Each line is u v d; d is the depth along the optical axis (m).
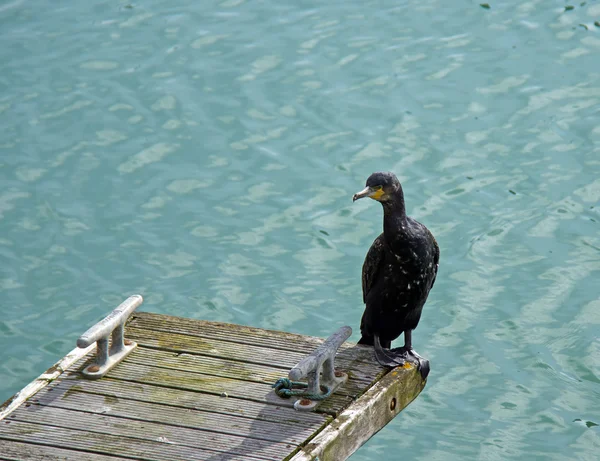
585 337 12.53
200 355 9.51
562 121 17.05
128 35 20.03
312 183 15.62
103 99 17.84
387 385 9.07
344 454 8.50
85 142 16.67
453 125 16.98
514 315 12.98
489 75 18.42
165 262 14.02
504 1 21.06
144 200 15.29
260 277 13.73
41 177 15.82
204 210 15.06
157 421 8.49
